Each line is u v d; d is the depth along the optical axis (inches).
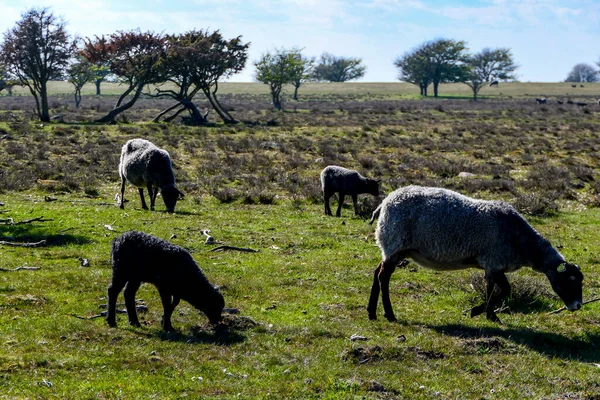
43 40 2123.5
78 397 295.3
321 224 781.3
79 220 717.3
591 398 321.1
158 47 2345.0
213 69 2320.4
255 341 381.7
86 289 471.5
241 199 941.8
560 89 6491.1
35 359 331.9
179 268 384.5
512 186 1067.3
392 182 1104.8
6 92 5246.1
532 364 358.6
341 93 5831.7
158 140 1636.3
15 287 461.7
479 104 3986.2
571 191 1080.8
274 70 3447.3
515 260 411.8
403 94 5851.4
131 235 390.3
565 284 404.8
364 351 364.2
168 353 355.3
